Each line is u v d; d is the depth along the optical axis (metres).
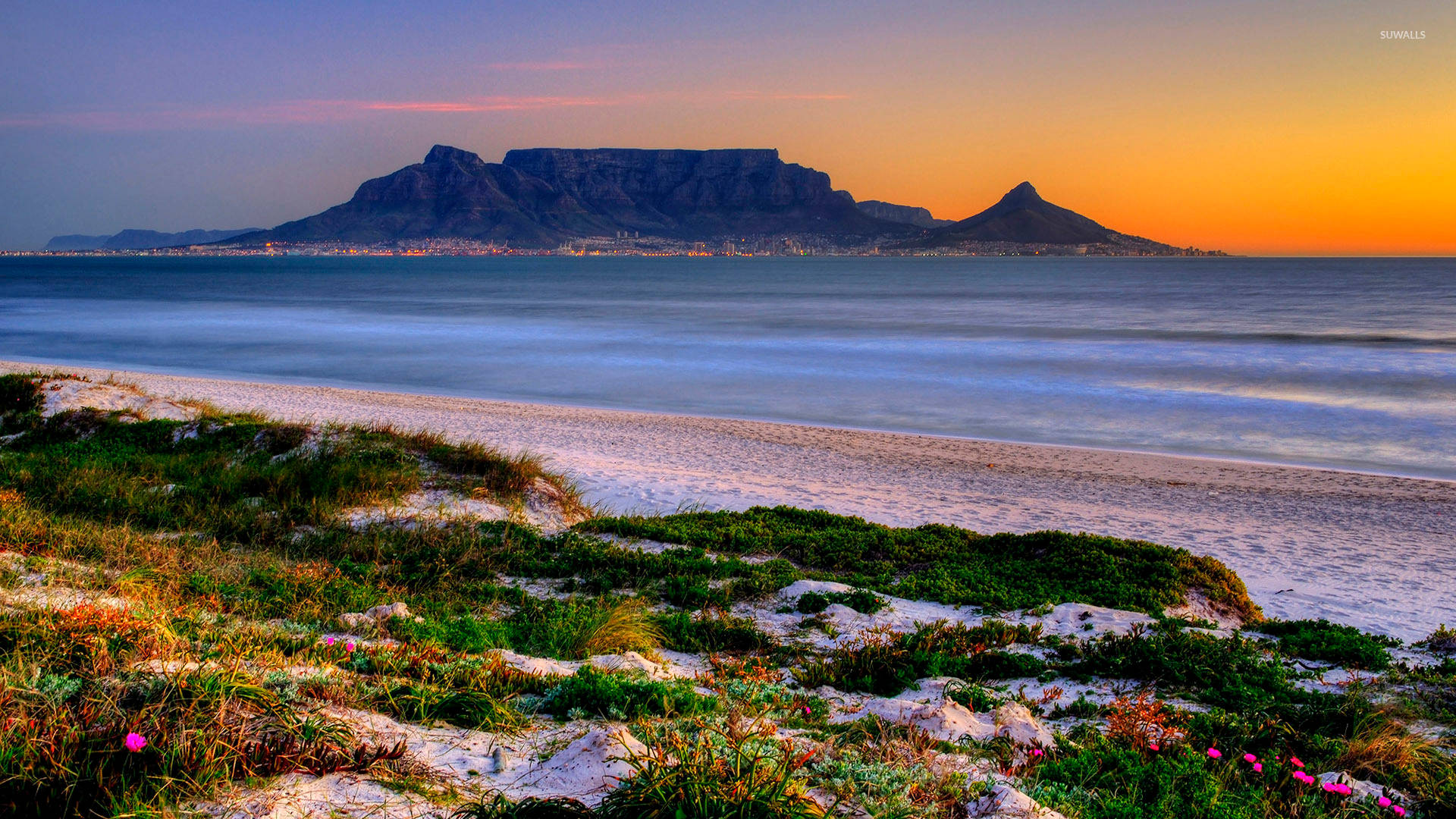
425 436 16.77
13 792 3.48
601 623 8.12
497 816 3.58
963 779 4.48
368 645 7.02
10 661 4.75
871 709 6.08
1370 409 29.59
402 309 81.56
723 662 7.62
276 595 8.54
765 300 100.44
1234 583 11.59
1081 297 103.25
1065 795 4.57
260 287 125.94
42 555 9.18
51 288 117.00
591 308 84.19
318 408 27.72
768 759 4.19
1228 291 115.81
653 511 16.47
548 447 22.61
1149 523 16.64
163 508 12.18
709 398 32.66
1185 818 4.50
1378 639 9.41
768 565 11.40
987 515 17.08
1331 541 15.56
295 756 4.02
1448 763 5.37
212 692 4.36
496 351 47.31
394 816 3.62
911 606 9.98
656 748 4.21
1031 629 8.90
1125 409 30.06
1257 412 29.31
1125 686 7.32
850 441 24.50
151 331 57.97
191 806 3.54
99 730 3.99
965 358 43.75
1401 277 178.88
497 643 7.68
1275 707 6.62
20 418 19.09
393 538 11.37
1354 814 4.60
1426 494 18.94
